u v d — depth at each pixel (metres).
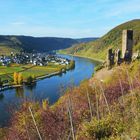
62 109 36.03
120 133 23.16
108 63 68.75
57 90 151.50
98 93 40.00
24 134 33.03
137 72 48.38
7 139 35.72
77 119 32.50
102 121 26.30
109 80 54.84
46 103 49.66
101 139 24.44
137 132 20.30
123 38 68.44
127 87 41.12
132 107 27.47
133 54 68.06
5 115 87.31
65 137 28.89
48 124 32.81
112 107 31.31
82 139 25.81
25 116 35.75
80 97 42.66
